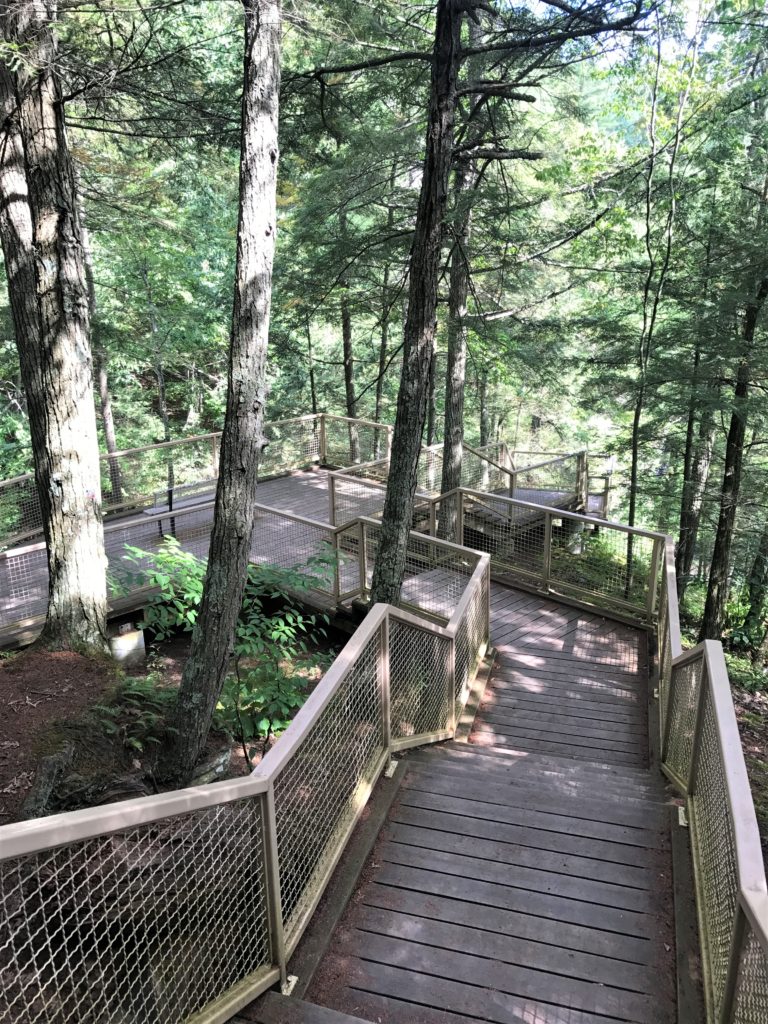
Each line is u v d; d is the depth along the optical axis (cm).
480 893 337
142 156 1009
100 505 611
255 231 400
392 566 640
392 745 450
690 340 937
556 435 2673
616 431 2166
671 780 447
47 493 585
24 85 511
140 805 208
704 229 963
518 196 1079
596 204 1061
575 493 1434
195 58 721
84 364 577
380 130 955
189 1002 245
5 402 1695
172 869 243
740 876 217
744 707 821
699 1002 274
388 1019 273
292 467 1371
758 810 546
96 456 600
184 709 423
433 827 388
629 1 581
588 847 368
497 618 812
